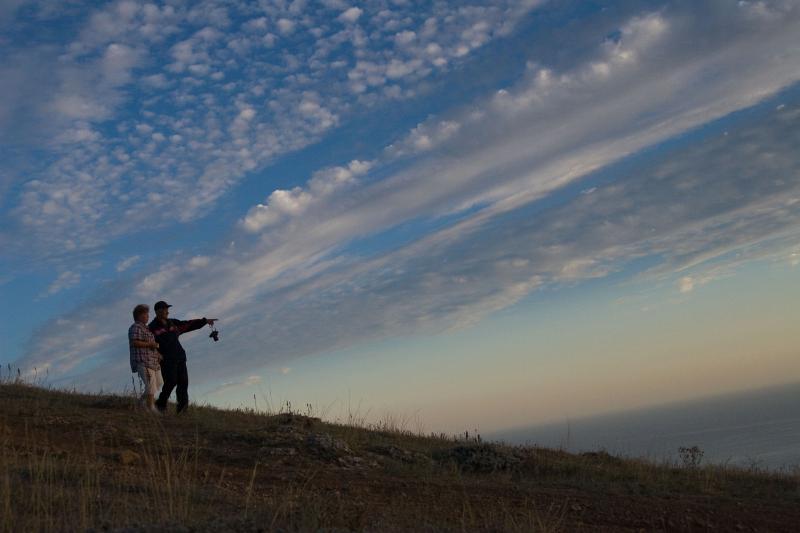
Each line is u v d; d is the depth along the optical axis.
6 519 5.64
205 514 6.55
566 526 7.95
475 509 8.32
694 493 10.24
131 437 10.57
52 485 6.96
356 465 10.42
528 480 10.44
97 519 6.02
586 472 11.16
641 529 8.09
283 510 6.46
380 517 7.13
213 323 13.52
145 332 12.60
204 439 11.04
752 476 11.90
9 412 11.55
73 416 11.64
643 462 12.49
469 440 13.56
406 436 14.55
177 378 13.01
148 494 7.25
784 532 8.28
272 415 14.89
